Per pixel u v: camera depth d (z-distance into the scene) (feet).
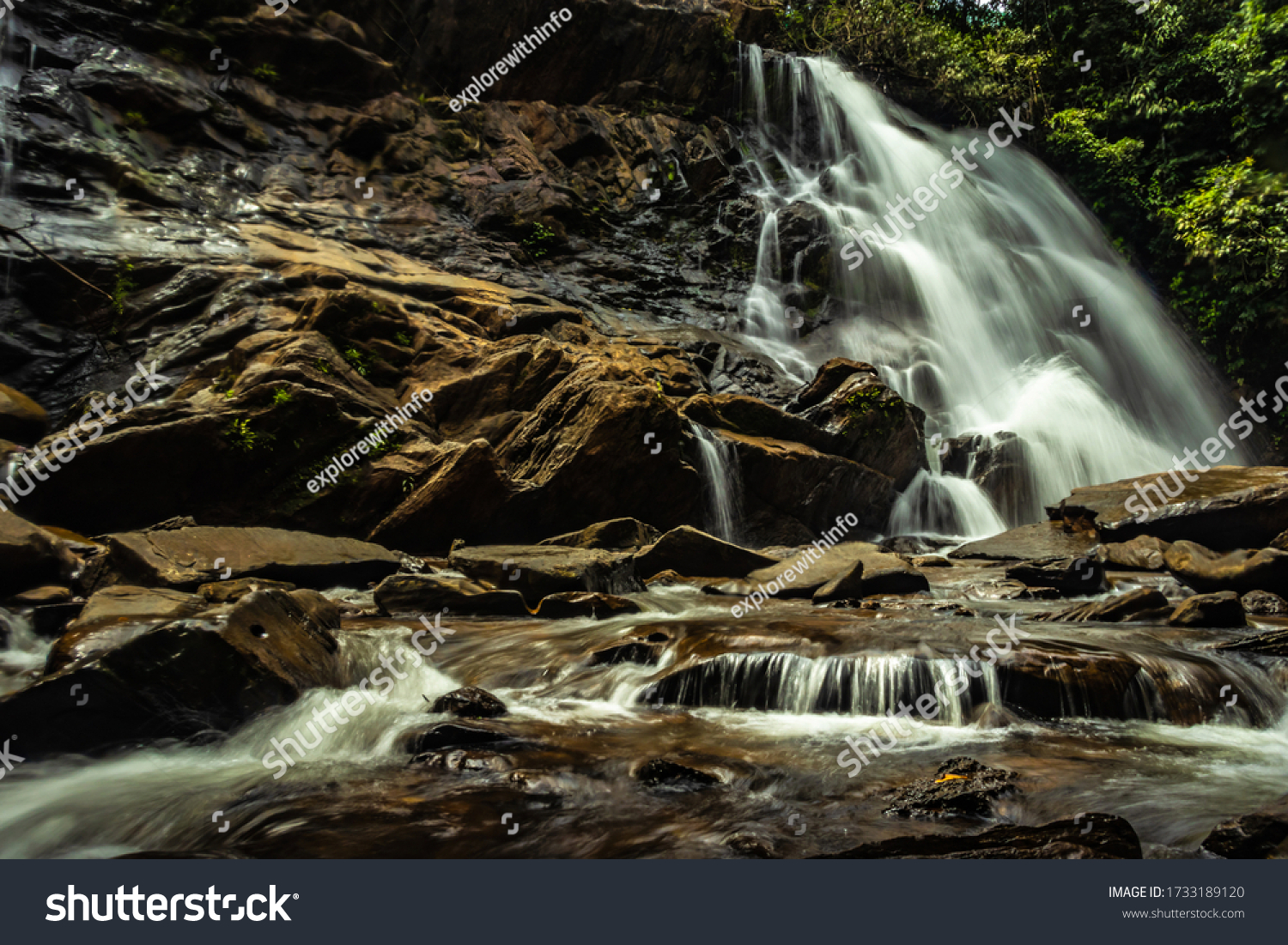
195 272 50.78
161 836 14.21
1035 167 98.43
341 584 34.27
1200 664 21.61
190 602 22.98
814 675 21.71
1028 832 13.06
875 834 13.76
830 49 101.76
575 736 19.22
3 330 46.16
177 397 44.37
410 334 49.98
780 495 51.52
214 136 63.00
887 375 69.87
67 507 36.01
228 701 19.10
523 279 66.33
